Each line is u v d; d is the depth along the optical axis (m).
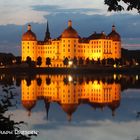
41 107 91.94
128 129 60.34
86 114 80.44
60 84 178.12
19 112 77.81
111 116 76.44
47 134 54.94
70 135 55.16
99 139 52.53
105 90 145.50
